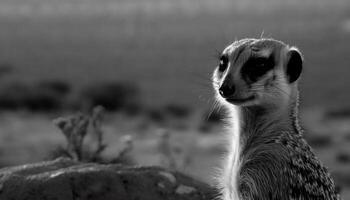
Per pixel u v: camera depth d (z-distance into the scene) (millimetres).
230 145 8305
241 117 7891
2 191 7883
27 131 33031
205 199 8391
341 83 78312
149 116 46562
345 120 46688
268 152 7352
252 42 7977
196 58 113125
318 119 47219
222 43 135750
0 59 104688
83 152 10555
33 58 108938
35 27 176750
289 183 7176
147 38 153500
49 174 8016
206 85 9008
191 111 50281
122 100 50000
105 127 34281
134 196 8102
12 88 49125
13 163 23703
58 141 28656
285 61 7820
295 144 7461
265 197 7242
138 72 95000
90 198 7938
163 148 15492
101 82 53062
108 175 8102
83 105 47219
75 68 98500
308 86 75250
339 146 33656
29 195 7801
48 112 44219
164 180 8375
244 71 7738
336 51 116500
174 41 145250
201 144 28969
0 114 40750
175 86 76500
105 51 124938
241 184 7461
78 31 169000
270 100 7680
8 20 197875
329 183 7523
